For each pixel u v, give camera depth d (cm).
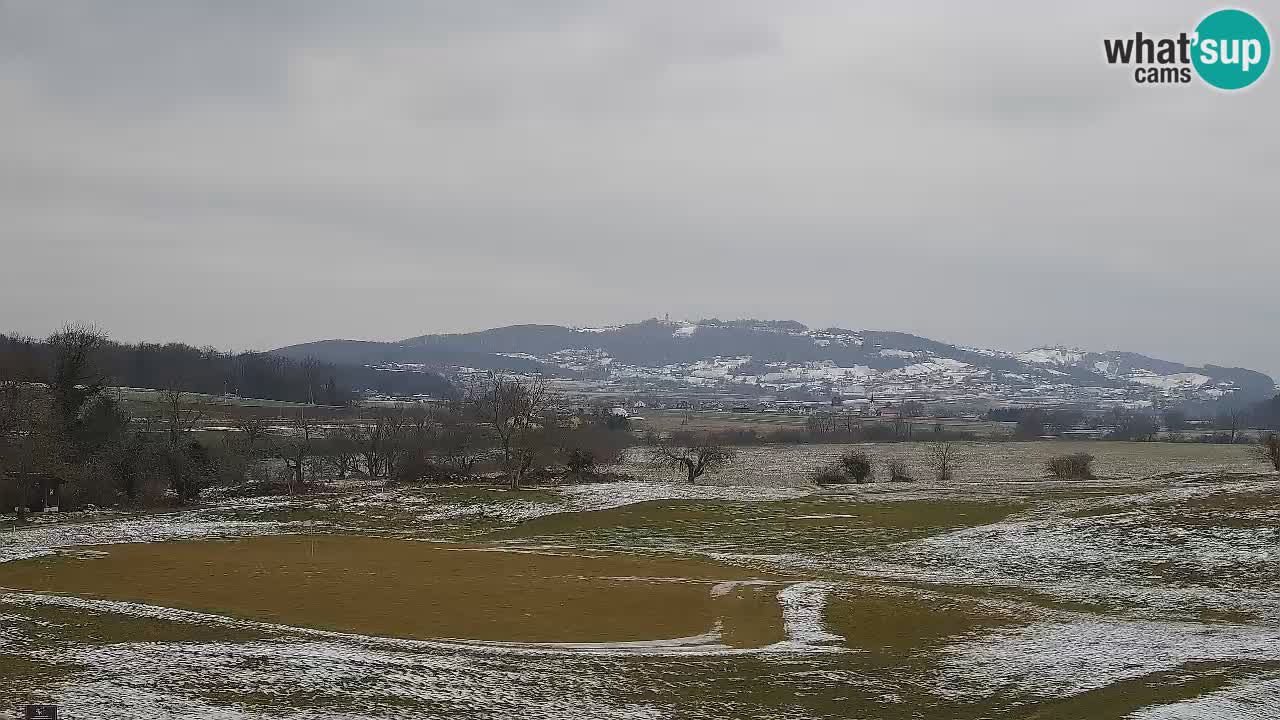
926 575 4478
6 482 6644
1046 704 2444
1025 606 3766
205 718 2150
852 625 3459
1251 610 3597
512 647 3059
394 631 3275
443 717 2270
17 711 2139
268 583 4116
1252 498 5394
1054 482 7581
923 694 2556
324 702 2325
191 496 7681
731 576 4428
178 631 3055
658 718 2334
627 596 3938
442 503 6912
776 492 7038
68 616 3222
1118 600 3838
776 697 2528
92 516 6700
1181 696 2445
